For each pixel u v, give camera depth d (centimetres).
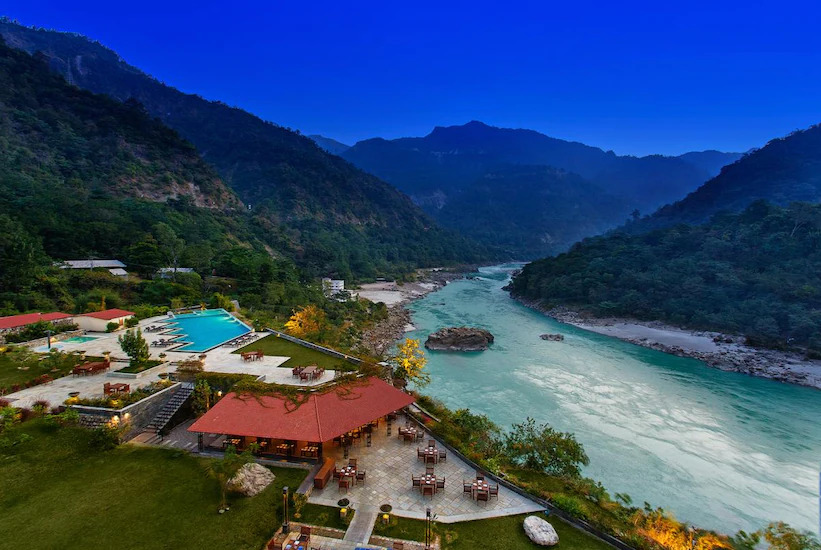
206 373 2811
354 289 13212
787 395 4794
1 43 14212
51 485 1817
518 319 9238
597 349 6688
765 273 8325
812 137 19625
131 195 11906
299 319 4922
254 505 1747
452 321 8900
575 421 3909
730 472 3119
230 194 16162
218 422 2150
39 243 6688
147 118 15675
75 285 6100
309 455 2173
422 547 1562
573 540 1684
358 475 2000
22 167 10400
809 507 2722
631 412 4162
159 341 3909
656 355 6431
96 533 1538
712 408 4350
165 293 6450
